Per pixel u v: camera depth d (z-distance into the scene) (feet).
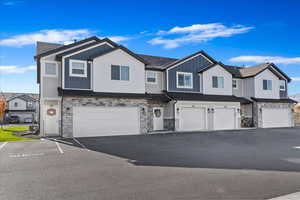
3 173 21.58
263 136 55.21
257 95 85.35
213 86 78.28
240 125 79.46
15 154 31.45
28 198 15.34
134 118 60.80
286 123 90.27
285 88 93.61
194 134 60.18
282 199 15.11
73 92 54.34
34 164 25.38
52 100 57.00
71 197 15.49
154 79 71.82
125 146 39.09
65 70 55.62
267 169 23.20
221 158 28.76
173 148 36.88
